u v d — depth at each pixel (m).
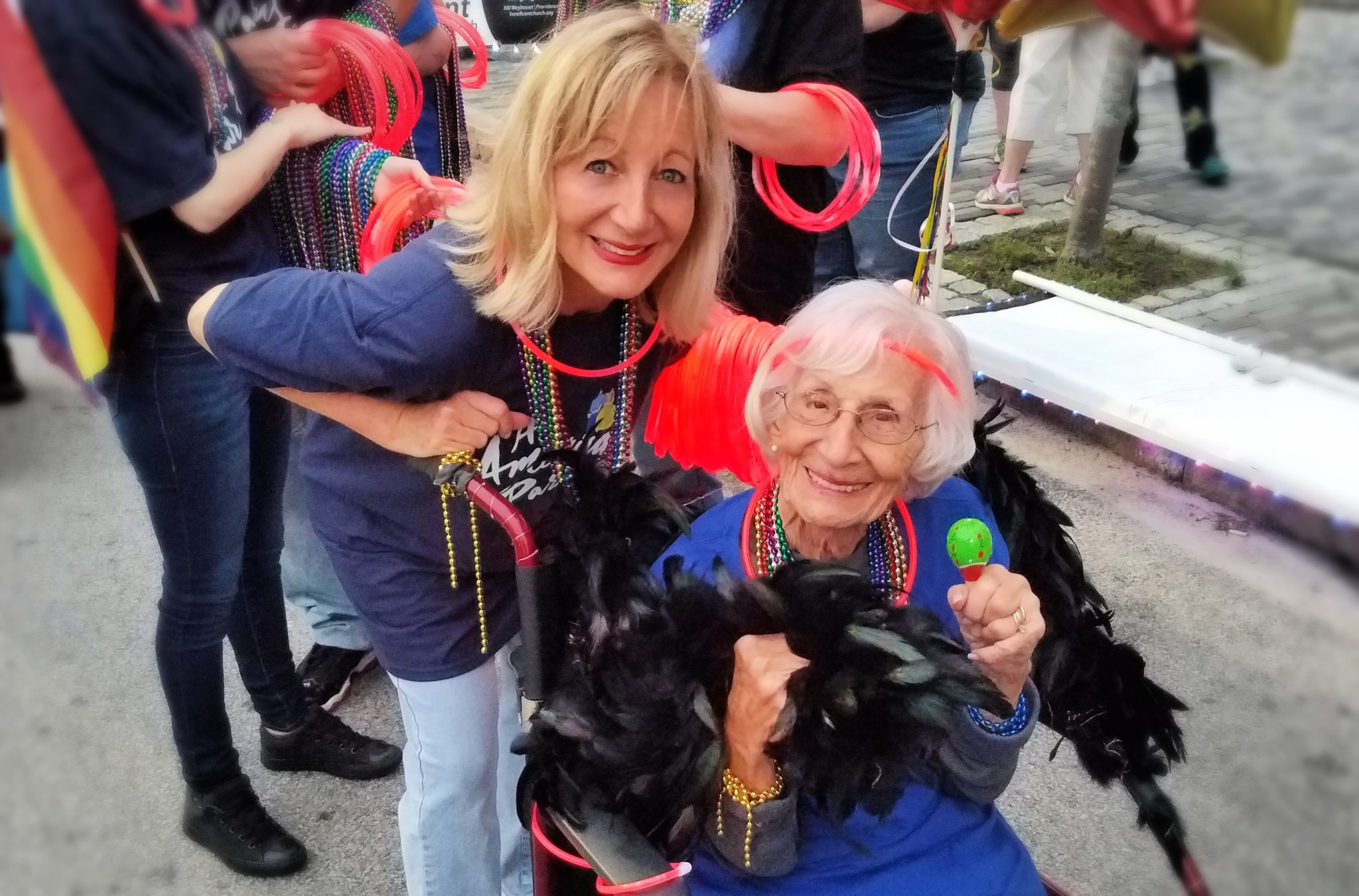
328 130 1.44
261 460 1.81
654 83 1.06
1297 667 0.79
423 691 1.45
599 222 1.10
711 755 1.04
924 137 2.76
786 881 1.22
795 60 1.59
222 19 1.37
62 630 2.44
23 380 1.56
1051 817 2.00
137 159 1.10
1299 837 0.76
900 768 1.02
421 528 1.36
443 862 1.54
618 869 1.04
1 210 0.98
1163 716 1.30
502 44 2.30
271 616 2.00
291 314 1.15
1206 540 2.53
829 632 1.04
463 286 1.18
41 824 1.98
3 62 0.92
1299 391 1.17
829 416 1.17
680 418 1.42
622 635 1.08
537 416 1.30
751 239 1.79
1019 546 1.33
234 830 1.90
